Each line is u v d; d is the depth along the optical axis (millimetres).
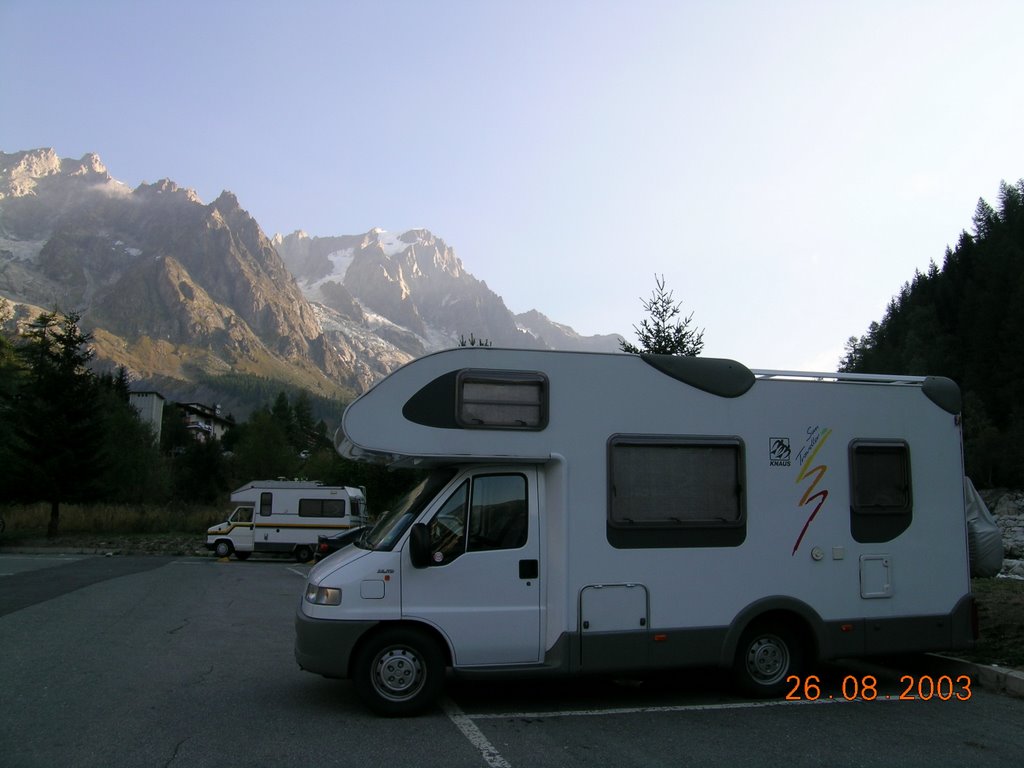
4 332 52344
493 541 7055
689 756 5789
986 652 8719
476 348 7266
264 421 73062
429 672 6711
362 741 5996
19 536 38938
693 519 7426
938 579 8086
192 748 5738
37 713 6602
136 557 30062
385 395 7051
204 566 25578
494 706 7172
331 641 6613
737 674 7500
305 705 7047
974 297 84688
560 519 7117
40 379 38781
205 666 8711
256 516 30750
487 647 6852
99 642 10031
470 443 7090
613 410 7426
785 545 7641
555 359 7391
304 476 60938
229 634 11070
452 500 7102
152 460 56125
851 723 6719
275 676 8258
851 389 8117
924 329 88000
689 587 7316
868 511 7945
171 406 123812
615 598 7125
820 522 7781
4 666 8414
